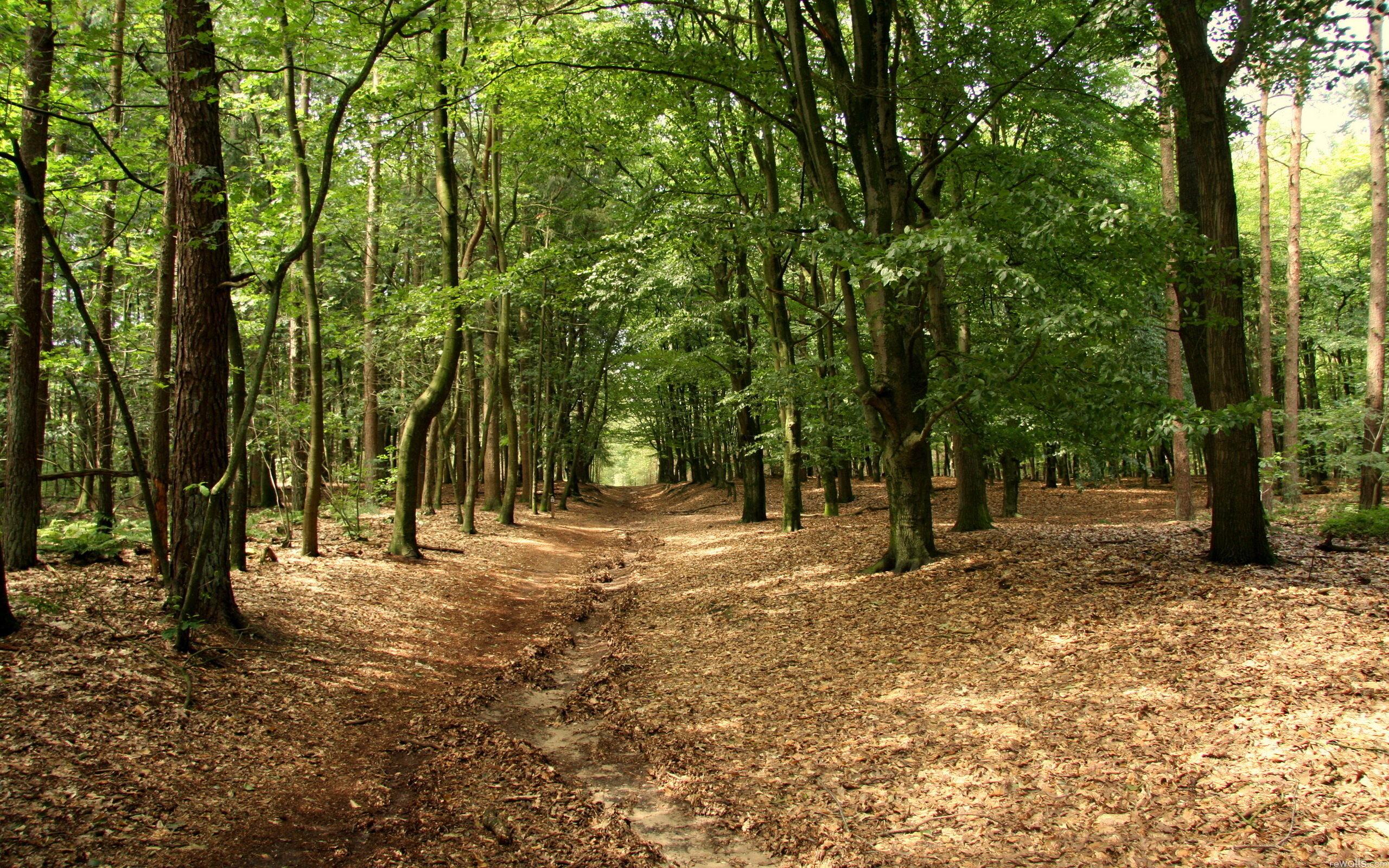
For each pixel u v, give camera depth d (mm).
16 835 3477
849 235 7707
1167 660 5758
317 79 17203
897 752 5117
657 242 10312
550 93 11539
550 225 22516
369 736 5762
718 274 19094
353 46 9625
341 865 3863
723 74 10078
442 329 13703
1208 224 8242
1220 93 8234
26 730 4414
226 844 3875
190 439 6934
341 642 7727
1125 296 8094
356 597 9602
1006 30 10844
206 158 7031
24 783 3900
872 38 9984
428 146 16672
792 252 10719
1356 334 21109
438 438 22438
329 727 5711
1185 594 7223
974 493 13828
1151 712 4965
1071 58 9805
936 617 8062
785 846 4113
